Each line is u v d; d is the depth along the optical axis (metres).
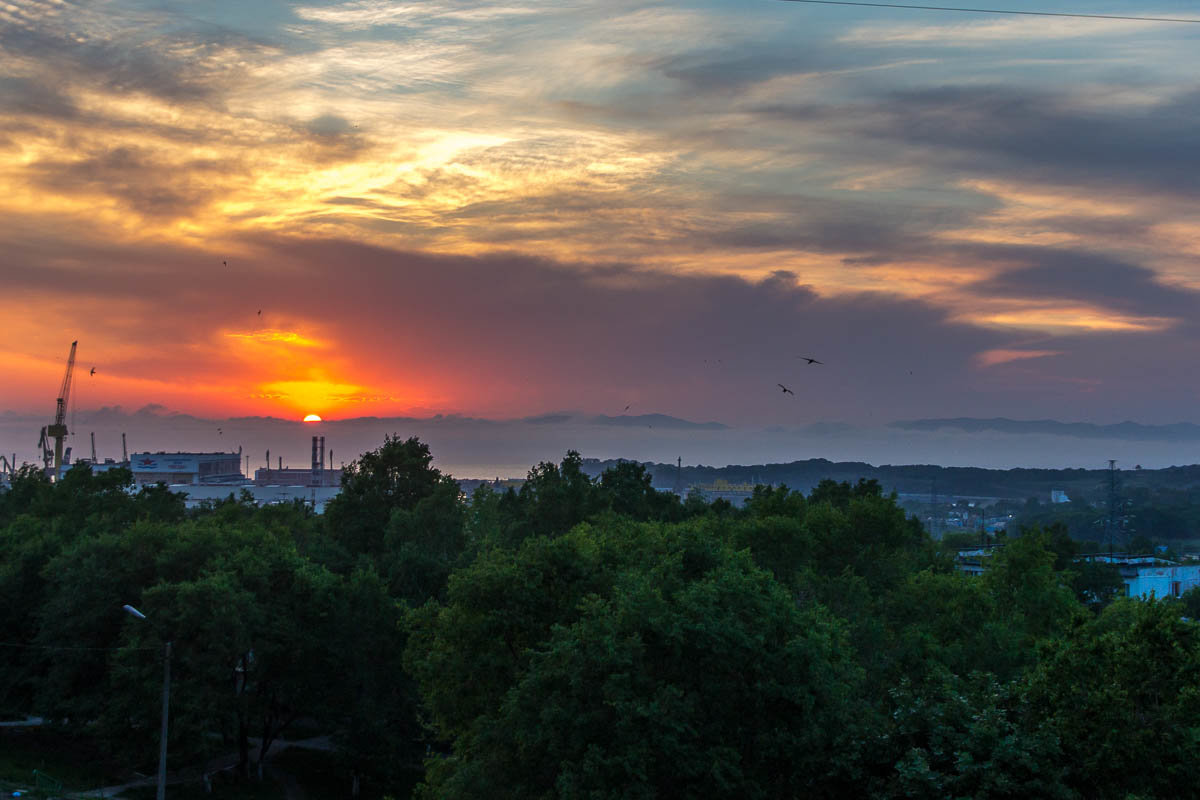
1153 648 25.97
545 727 32.94
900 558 76.94
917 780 25.58
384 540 93.12
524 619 41.66
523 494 101.06
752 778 31.17
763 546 69.19
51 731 67.44
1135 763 24.67
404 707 64.38
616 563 47.28
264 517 105.06
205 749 60.16
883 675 46.19
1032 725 26.83
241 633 58.81
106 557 66.88
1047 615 61.25
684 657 33.44
